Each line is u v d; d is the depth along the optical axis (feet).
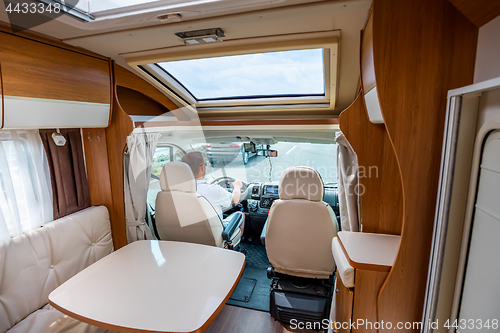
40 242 4.75
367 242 4.34
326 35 4.01
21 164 4.73
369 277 3.74
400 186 4.57
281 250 5.98
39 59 3.91
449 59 2.89
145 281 4.24
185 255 5.06
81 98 4.64
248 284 7.32
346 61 4.72
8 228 4.57
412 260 3.48
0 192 4.44
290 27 3.79
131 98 6.26
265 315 6.12
